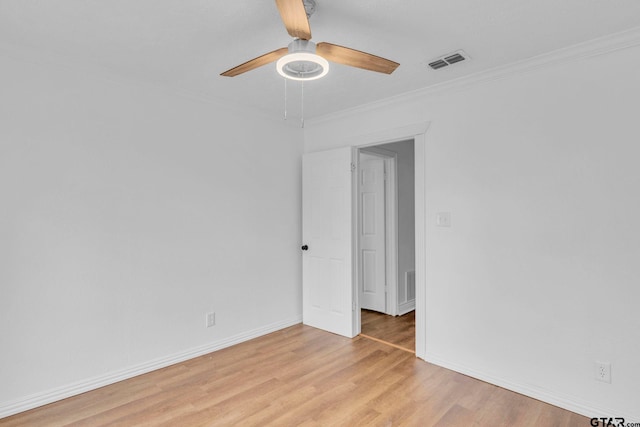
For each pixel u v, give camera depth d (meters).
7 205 2.17
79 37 2.09
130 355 2.67
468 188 2.69
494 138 2.56
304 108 3.47
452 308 2.78
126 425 2.07
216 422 2.09
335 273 3.61
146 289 2.76
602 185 2.12
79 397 2.38
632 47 2.03
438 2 1.74
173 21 1.92
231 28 2.00
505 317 2.50
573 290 2.22
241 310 3.39
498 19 1.90
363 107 3.35
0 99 2.15
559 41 2.14
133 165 2.71
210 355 3.07
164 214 2.87
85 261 2.47
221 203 3.25
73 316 2.41
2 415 2.13
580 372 2.18
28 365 2.23
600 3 1.75
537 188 2.37
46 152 2.32
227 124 3.30
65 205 2.39
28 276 2.24
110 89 2.60
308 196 3.85
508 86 2.50
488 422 2.09
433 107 2.90
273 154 3.71
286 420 2.11
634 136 2.03
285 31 2.03
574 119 2.22
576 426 2.05
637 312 2.01
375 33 2.04
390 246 4.31
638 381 2.00
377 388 2.49
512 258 2.47
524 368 2.41
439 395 2.39
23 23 1.94
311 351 3.15
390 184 4.32
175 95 2.95
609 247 2.10
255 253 3.53
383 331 3.69
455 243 2.76
